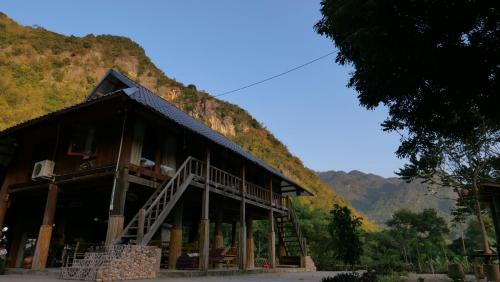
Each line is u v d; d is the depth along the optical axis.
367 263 38.62
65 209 16.80
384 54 6.73
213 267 16.61
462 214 28.44
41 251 12.15
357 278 10.25
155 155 13.60
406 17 6.34
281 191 24.92
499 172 20.66
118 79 15.97
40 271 11.63
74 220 17.73
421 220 57.91
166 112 12.83
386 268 23.39
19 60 74.88
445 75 6.95
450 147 19.89
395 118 9.53
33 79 70.31
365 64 7.86
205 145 15.03
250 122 114.06
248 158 16.55
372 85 8.25
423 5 6.22
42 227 12.41
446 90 7.60
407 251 53.72
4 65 69.81
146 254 10.11
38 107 58.44
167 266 14.91
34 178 13.01
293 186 23.89
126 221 17.03
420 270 35.28
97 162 12.68
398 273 21.17
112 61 99.50
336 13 7.12
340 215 15.35
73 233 17.53
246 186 17.70
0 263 12.23
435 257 52.19
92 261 9.59
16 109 54.31
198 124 18.84
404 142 10.65
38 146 15.39
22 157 15.70
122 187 11.23
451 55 6.54
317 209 45.34
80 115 12.85
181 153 15.14
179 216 14.59
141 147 12.70
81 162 13.21
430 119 8.77
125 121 12.13
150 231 10.55
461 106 7.76
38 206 16.81
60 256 15.40
